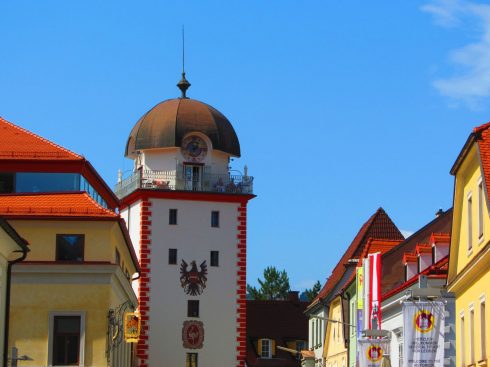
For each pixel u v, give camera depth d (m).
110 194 88.25
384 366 63.16
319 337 109.94
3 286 49.59
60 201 63.50
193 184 114.81
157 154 115.81
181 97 120.75
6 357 49.50
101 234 62.03
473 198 42.97
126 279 68.69
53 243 61.59
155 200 111.31
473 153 42.16
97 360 60.69
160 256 110.38
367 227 102.81
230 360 110.12
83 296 61.12
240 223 112.94
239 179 114.19
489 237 39.97
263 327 144.00
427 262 64.00
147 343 108.31
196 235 111.50
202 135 115.56
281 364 141.50
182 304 109.88
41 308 60.81
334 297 97.25
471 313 44.78
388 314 67.75
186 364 109.06
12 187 75.62
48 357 60.38
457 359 47.59
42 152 76.31
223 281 111.38
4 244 47.69
